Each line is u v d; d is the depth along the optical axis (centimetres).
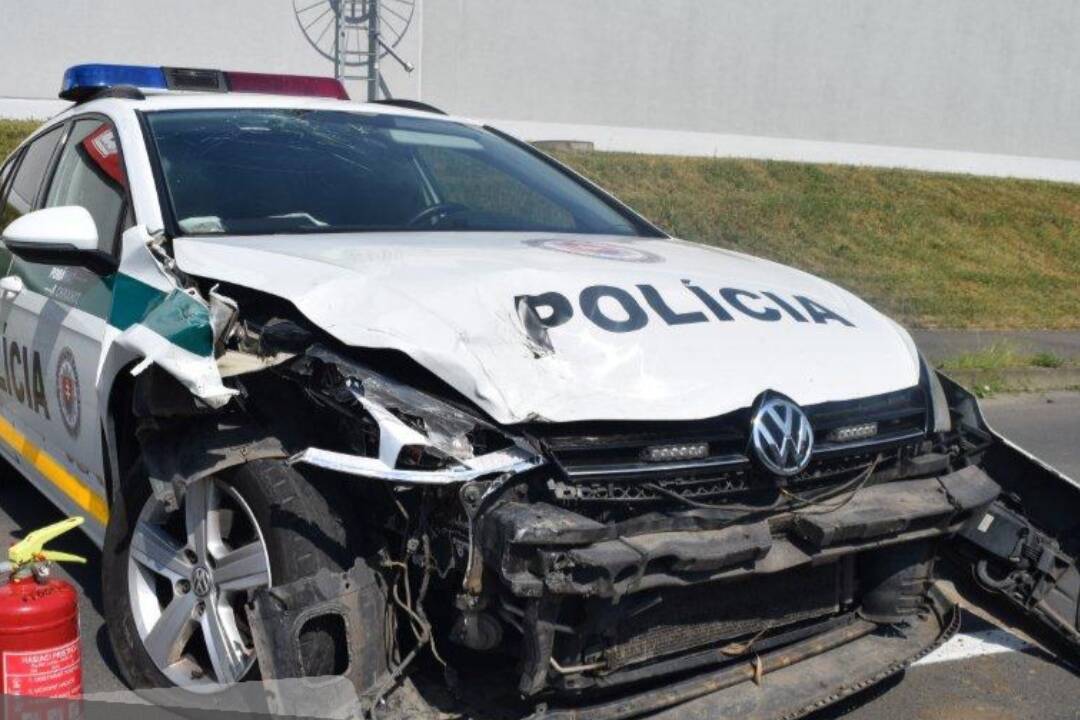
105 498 379
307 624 290
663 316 319
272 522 294
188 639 341
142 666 347
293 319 309
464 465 271
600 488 279
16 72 1877
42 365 420
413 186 427
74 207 379
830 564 340
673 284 339
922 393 350
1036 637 429
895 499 325
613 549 271
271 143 422
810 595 338
